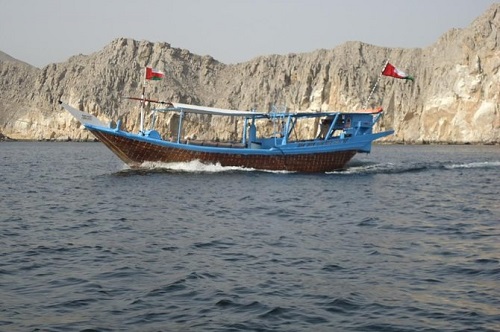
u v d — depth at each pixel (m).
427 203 37.00
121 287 16.88
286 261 20.06
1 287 16.86
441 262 19.84
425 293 16.33
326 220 29.62
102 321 14.12
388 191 44.03
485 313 14.62
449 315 14.53
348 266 19.33
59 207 34.19
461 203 37.09
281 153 57.09
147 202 36.19
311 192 42.62
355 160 83.69
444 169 68.62
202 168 55.84
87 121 54.34
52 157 101.00
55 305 15.27
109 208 33.62
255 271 18.69
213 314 14.62
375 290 16.61
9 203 36.16
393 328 13.74
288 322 14.11
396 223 28.59
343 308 15.09
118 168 69.19
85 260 20.17
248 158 56.56
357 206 35.28
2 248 22.20
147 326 13.80
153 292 16.38
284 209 33.75
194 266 19.31
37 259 20.34
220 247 22.44
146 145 54.38
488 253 21.22
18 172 63.09
